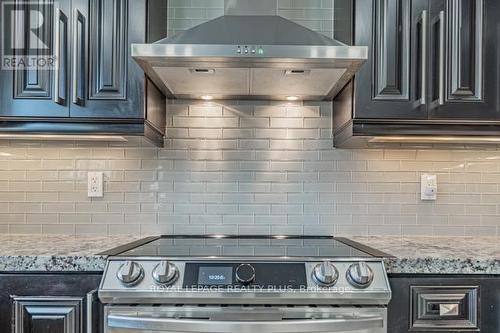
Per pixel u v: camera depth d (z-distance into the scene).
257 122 1.86
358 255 1.28
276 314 1.16
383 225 1.85
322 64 1.39
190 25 1.87
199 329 1.12
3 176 1.81
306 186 1.85
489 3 1.53
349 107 1.57
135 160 1.83
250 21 1.45
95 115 1.51
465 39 1.52
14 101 1.49
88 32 1.51
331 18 1.86
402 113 1.51
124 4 1.52
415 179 1.85
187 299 1.17
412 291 1.23
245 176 1.85
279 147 1.86
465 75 1.52
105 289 1.17
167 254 1.27
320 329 1.12
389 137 1.60
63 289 1.23
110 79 1.51
